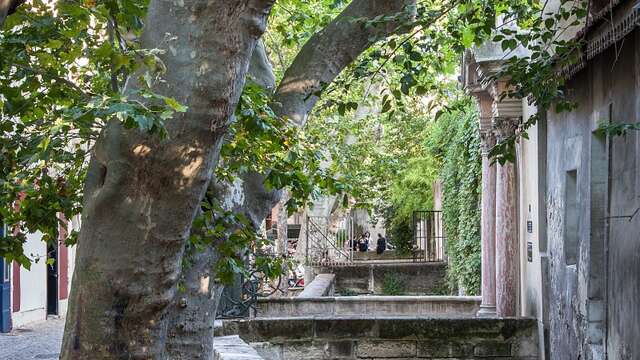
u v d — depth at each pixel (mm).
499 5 9789
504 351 14109
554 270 13312
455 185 22906
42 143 5375
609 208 10086
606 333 10102
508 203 15953
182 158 4762
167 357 6781
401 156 33219
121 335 4949
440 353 13984
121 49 5121
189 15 4750
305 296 18906
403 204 36344
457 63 17688
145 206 4797
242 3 4734
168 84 4734
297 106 7480
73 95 6914
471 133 19922
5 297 20250
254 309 15695
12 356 16047
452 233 23375
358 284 30141
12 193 7016
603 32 8992
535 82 9266
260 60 7664
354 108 8672
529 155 15141
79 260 4934
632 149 9148
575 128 12008
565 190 12648
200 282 6863
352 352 13891
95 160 4887
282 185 6941
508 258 15938
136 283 4883
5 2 4254
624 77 9461
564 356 12547
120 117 4395
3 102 6793
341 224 33031
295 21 14500
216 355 9070
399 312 18391
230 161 6918
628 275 9211
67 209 7305
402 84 8461
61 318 24219
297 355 13789
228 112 4867
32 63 7410
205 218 6629
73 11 5699
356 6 7684
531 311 14766
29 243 22109
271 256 8703
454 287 23266
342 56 7609
